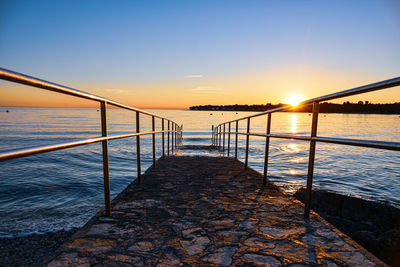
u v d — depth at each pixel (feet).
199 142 73.51
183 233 6.25
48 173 34.55
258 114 13.21
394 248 10.84
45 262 4.77
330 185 28.19
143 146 63.57
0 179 30.89
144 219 7.18
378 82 4.71
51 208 20.18
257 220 7.19
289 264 4.83
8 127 141.38
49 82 4.55
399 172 36.50
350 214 15.61
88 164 41.14
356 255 5.22
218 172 14.61
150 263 4.83
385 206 15.39
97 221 6.98
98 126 156.25
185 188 10.87
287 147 67.97
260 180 12.55
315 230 6.50
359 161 46.62
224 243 5.73
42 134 102.27
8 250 9.68
